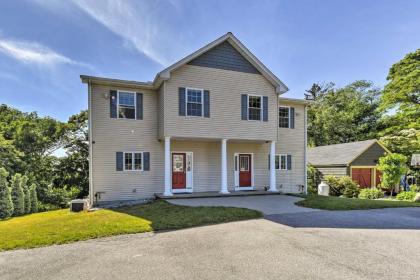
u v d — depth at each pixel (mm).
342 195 17422
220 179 14438
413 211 9414
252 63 13711
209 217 7934
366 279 3785
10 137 18984
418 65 22547
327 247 5238
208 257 4746
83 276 4039
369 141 20766
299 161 15984
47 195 16531
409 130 22844
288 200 11539
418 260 4535
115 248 5426
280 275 3936
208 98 12758
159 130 12680
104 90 12125
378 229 6711
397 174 16812
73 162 20328
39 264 4594
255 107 13727
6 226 7883
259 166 15219
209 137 12648
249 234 6258
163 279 3865
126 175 12352
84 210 10203
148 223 7367
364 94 34531
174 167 13625
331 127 31688
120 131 12336
